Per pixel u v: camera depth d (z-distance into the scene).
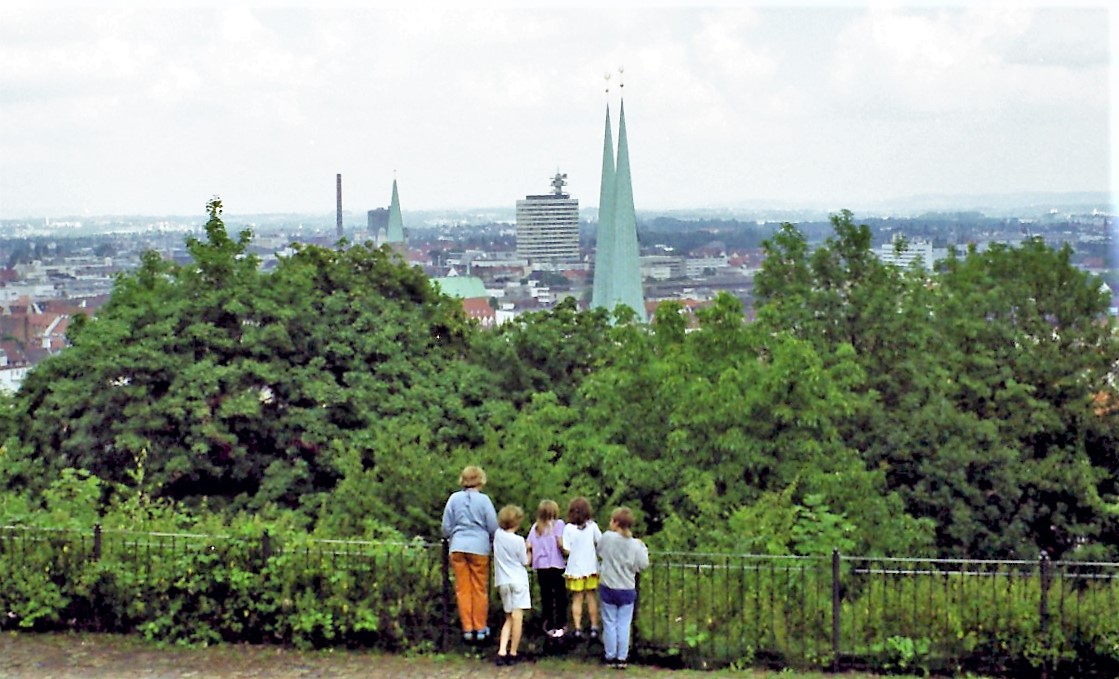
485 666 10.48
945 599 10.69
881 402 27.42
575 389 33.84
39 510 13.14
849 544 12.45
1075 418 29.08
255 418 28.81
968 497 25.73
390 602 10.97
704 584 10.99
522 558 10.65
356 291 33.91
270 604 11.00
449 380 32.25
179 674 10.10
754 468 21.39
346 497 14.66
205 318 30.50
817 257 29.28
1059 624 10.45
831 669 10.52
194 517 14.34
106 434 28.48
